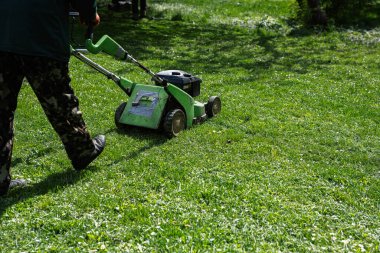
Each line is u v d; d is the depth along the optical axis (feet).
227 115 23.13
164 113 19.94
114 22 55.06
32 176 15.52
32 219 12.55
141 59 37.32
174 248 11.20
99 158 17.07
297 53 43.37
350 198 14.48
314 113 24.26
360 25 62.34
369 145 19.90
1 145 13.12
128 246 11.35
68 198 13.76
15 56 12.78
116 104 24.34
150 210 13.09
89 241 11.56
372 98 27.78
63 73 13.42
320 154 18.57
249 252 11.22
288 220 12.77
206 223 12.47
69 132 14.07
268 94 27.78
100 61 34.78
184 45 45.34
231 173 16.06
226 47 45.29
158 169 16.07
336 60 40.04
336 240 11.98
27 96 24.94
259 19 64.23
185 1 74.69
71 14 15.51
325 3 65.26
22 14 12.51
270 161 17.42
